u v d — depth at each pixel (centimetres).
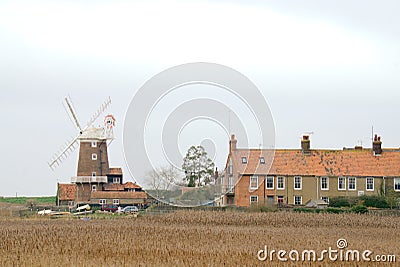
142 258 4212
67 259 4072
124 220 8819
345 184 11506
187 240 5525
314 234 6394
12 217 10462
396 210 9194
